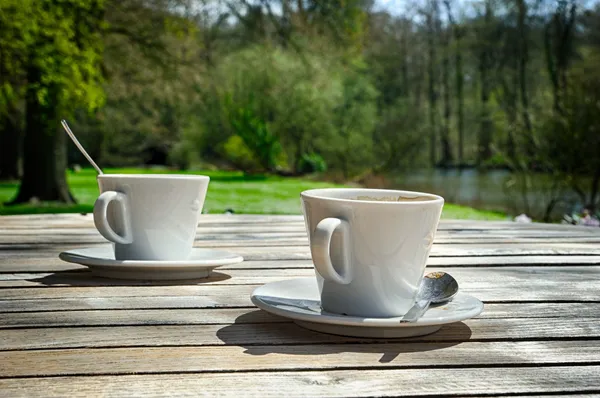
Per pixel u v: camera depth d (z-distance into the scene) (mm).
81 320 694
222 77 17359
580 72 10500
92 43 8008
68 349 588
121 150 21172
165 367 539
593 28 13594
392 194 734
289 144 18453
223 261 917
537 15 14586
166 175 931
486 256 1192
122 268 894
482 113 16922
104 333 644
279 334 645
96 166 940
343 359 565
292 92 17391
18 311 732
